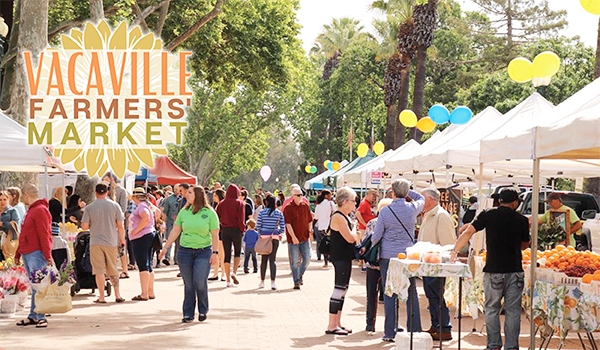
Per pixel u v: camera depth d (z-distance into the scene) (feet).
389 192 66.49
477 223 36.86
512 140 38.68
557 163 58.59
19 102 69.67
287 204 67.00
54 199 55.26
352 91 223.71
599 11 34.17
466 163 57.06
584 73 191.21
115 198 76.54
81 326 45.32
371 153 133.49
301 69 142.61
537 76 41.88
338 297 43.93
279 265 94.17
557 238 52.90
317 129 247.09
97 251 55.47
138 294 60.75
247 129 261.24
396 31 167.84
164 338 41.57
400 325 48.24
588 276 34.35
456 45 240.32
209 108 260.83
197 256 47.67
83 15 115.85
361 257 42.29
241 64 130.11
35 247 44.29
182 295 60.75
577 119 32.53
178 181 124.06
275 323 47.85
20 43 70.44
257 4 131.03
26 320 45.47
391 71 172.55
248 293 63.41
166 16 111.96
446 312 42.88
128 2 100.17
